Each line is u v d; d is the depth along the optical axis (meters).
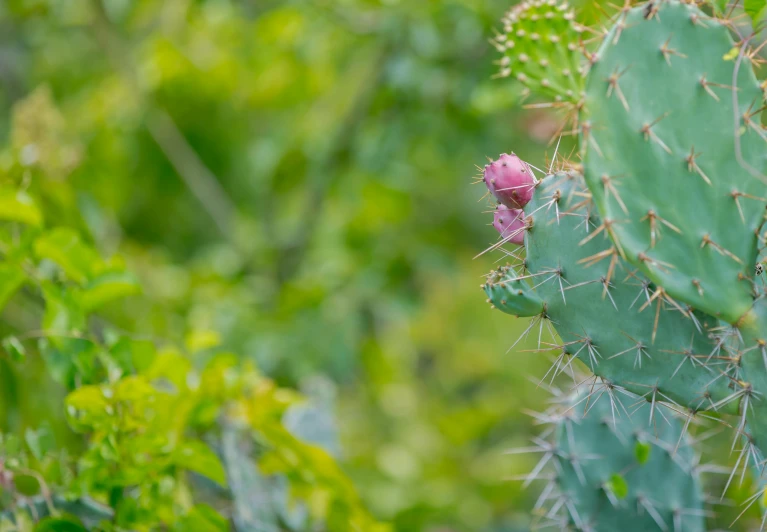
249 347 2.95
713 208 1.72
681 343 1.74
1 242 2.03
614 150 1.72
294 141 3.56
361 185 3.38
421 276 4.05
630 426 1.94
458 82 2.96
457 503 3.21
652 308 1.74
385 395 3.52
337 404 3.02
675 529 1.94
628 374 1.75
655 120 1.72
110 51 3.44
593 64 1.73
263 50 3.53
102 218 2.73
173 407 2.01
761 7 1.79
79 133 3.38
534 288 1.76
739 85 1.73
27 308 2.28
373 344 3.43
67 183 2.49
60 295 2.00
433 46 2.94
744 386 1.73
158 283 3.17
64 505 1.97
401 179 3.27
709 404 1.74
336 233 3.59
